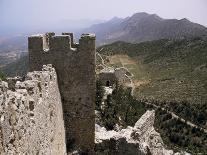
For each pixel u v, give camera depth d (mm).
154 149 27484
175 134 71750
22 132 12250
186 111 94562
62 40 23391
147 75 160875
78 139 24969
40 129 15273
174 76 150000
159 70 168500
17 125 11750
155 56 196500
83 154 24719
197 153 60438
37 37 23406
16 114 11727
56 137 20203
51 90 19047
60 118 22703
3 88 11328
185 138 70250
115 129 35625
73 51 23547
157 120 81062
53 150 18781
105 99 50625
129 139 24406
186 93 119562
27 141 12859
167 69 167000
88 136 24953
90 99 24328
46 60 23703
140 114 55562
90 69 23875
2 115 10492
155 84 140875
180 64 169500
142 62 192375
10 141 11047
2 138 10359
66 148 24594
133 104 62750
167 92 124625
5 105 10812
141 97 112125
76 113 24531
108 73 69062
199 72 144625
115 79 69375
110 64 164000
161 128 76500
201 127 81750
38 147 14711
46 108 17094
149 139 27531
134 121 47156
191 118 88562
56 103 21047
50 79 19062
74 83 24000
